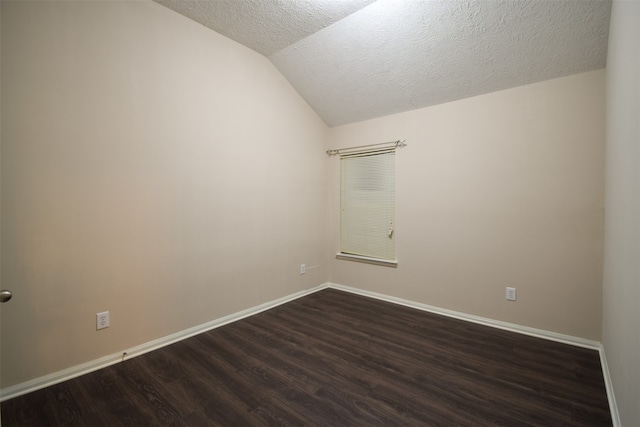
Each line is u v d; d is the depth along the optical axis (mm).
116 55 2146
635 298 1164
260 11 2457
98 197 2082
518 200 2662
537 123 2559
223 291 2867
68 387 1880
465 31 2324
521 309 2670
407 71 2834
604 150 2295
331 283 4094
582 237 2395
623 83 1438
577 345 2412
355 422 1595
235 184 2943
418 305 3283
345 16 2508
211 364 2160
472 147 2889
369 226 3686
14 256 1773
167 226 2451
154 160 2359
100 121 2080
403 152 3355
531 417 1617
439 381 1949
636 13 1151
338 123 3891
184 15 2510
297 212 3633
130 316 2254
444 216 3076
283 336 2609
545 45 2248
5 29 1716
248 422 1597
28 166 1807
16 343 1791
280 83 3381
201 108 2654
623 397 1382
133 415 1645
